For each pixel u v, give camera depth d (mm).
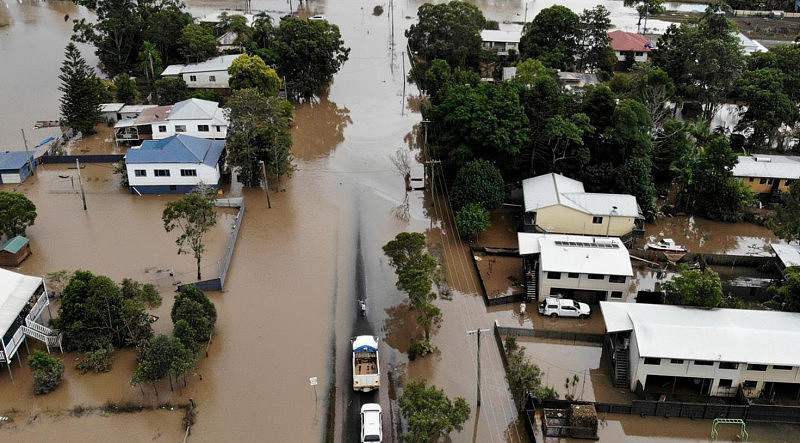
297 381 53469
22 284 56688
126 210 78875
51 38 141375
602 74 115812
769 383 52000
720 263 70125
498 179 75812
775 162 83875
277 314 61094
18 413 49688
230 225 75938
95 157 90375
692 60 105562
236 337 58031
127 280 58219
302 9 167875
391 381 53594
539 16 120562
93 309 54312
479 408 50969
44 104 108688
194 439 47812
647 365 51688
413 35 131250
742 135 97938
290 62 110875
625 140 79125
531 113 81812
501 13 167750
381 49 140000
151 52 113875
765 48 127625
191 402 50250
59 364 52375
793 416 49844
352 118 107062
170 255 69688
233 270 67500
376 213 79125
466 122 79500
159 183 82125
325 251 71062
